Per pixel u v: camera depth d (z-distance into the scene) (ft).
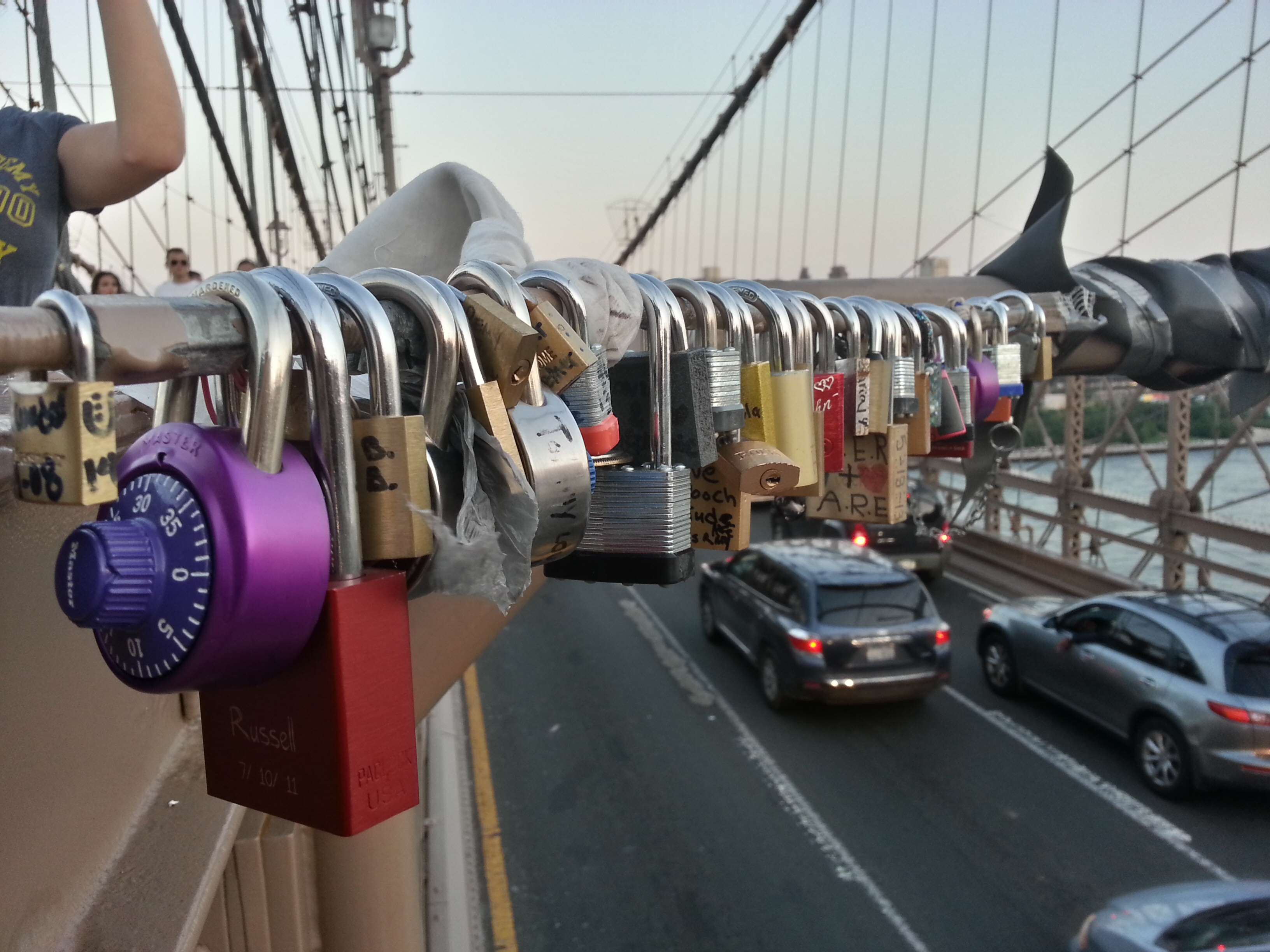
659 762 22.65
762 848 18.69
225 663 1.71
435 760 22.26
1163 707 20.42
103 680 3.83
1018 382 4.72
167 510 1.70
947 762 22.52
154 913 3.51
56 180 3.68
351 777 1.83
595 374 2.62
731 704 26.43
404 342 2.17
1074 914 16.35
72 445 1.36
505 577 2.06
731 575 30.48
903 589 25.58
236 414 2.04
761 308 3.65
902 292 5.30
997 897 16.92
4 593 2.85
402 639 1.92
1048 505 63.00
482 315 2.15
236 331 1.73
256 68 17.11
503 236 3.78
